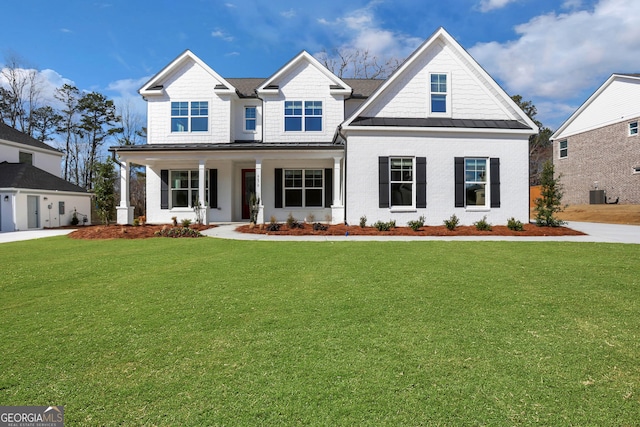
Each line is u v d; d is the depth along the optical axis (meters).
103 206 17.66
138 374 2.79
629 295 4.86
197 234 11.41
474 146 13.39
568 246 9.04
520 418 2.22
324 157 14.03
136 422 2.21
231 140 16.19
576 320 3.92
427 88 13.70
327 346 3.26
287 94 15.95
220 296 4.89
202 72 16.16
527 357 3.03
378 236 11.23
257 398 2.45
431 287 5.24
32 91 34.53
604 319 3.95
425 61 13.74
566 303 4.50
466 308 4.31
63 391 2.57
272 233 11.70
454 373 2.76
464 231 11.97
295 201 16.12
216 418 2.23
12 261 7.64
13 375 2.79
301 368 2.85
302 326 3.77
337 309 4.30
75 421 2.22
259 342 3.37
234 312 4.24
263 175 16.09
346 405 2.36
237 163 16.64
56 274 6.34
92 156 36.06
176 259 7.61
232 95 16.12
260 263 7.07
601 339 3.41
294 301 4.63
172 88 16.16
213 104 16.09
